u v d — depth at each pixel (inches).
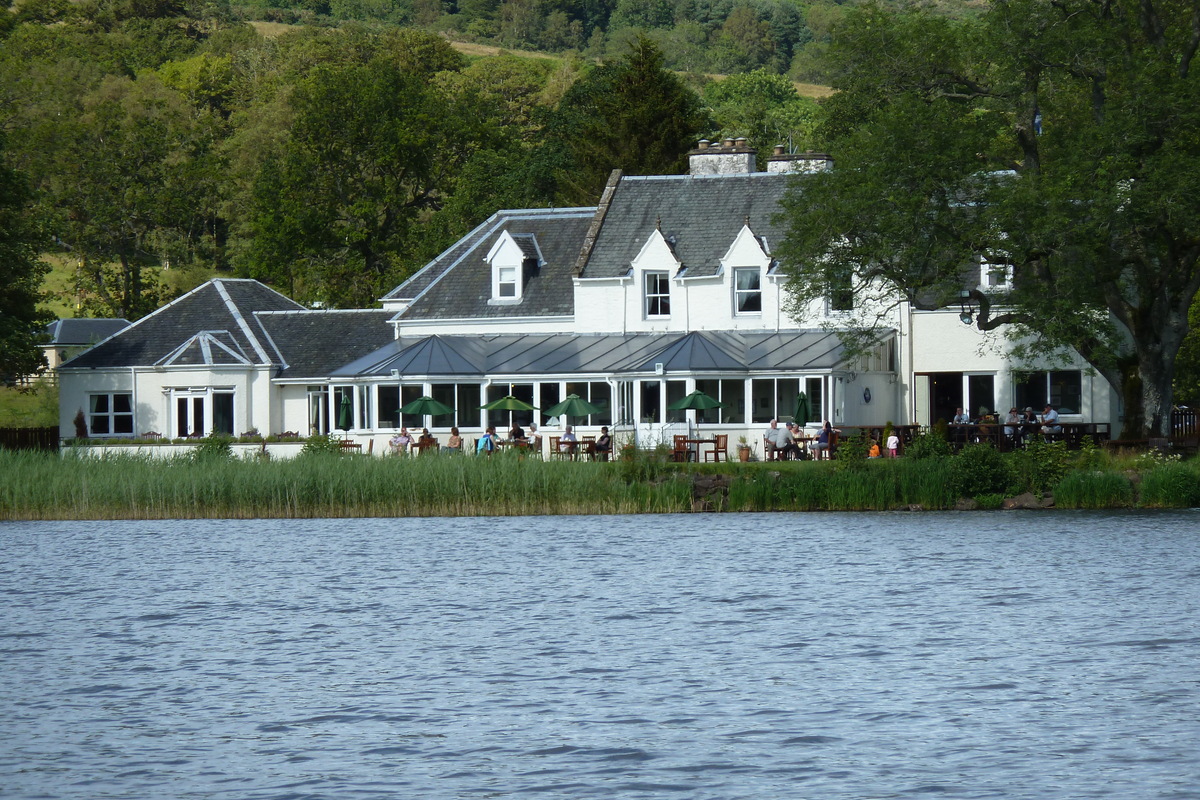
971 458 7677.2
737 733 3105.3
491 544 6491.1
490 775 2842.0
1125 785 2706.7
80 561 6107.3
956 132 7751.0
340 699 3479.3
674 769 2856.8
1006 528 6633.9
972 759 2886.3
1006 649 3885.3
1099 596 4709.6
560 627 4384.8
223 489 7765.8
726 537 6579.7
